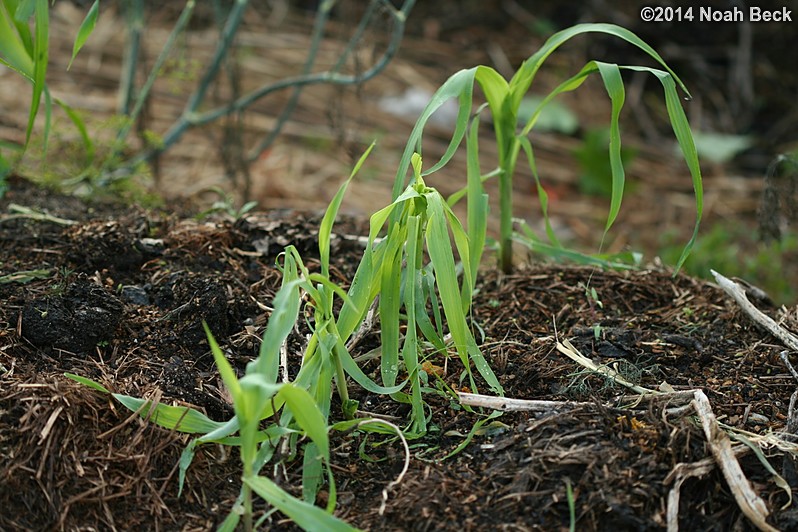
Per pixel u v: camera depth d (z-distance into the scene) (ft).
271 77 10.24
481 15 11.91
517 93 5.22
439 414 4.82
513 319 5.26
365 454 4.71
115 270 5.32
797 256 8.06
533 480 4.53
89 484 4.55
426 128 10.09
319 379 4.60
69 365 4.86
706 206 9.62
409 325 4.66
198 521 4.55
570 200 9.77
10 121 8.54
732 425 4.78
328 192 8.82
